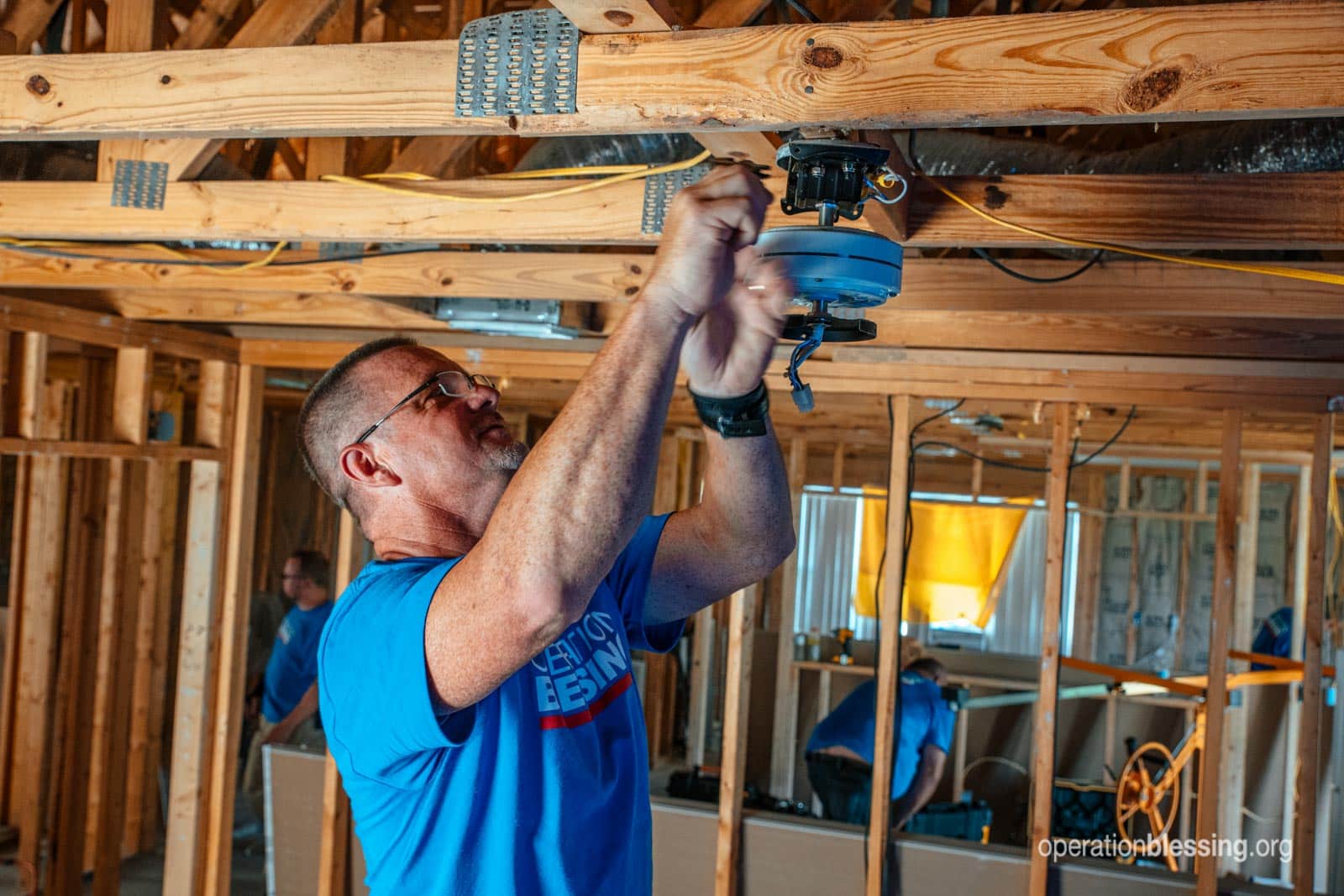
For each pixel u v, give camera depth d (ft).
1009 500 26.81
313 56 5.21
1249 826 20.67
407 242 7.81
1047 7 9.43
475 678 3.17
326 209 7.54
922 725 14.88
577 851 3.82
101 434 15.88
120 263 10.03
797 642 25.50
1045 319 10.80
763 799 15.31
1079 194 6.47
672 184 7.01
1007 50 4.46
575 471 3.03
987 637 28.07
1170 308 8.14
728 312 3.66
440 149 8.54
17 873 16.30
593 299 9.18
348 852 13.83
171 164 7.72
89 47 10.44
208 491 13.66
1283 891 11.53
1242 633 21.43
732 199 3.11
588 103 4.84
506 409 23.73
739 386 3.83
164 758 22.22
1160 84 4.30
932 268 8.55
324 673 3.76
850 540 28.78
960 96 4.49
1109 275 8.26
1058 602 11.85
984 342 10.89
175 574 23.62
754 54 4.71
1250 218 6.23
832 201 4.12
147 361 12.46
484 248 9.92
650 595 4.58
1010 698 21.38
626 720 4.20
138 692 18.60
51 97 5.56
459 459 4.22
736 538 4.30
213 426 13.67
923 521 26.78
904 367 12.09
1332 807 19.48
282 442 28.09
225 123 5.32
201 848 13.66
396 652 3.29
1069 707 22.43
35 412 11.29
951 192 6.56
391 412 4.20
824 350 12.29
